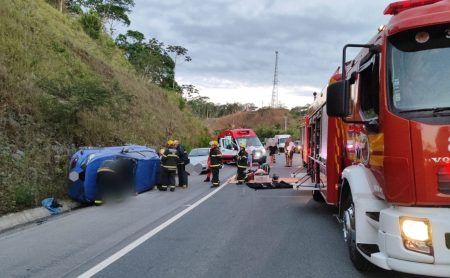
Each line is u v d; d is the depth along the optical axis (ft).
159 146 93.20
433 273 14.25
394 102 15.24
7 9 72.74
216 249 23.53
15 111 49.11
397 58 15.57
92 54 104.01
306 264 20.59
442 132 14.17
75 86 55.16
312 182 40.04
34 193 35.73
